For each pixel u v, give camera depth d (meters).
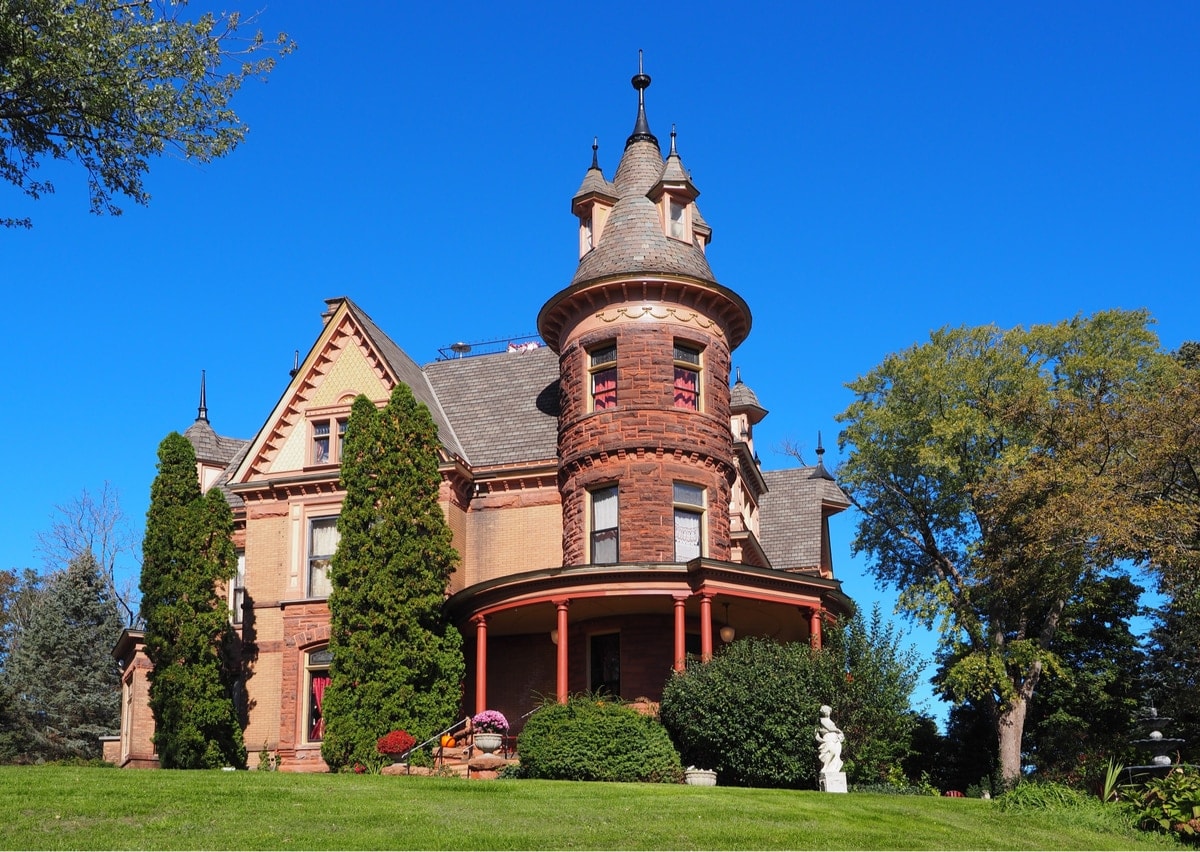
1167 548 29.08
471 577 34.22
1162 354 40.53
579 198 34.91
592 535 31.81
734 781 25.88
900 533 44.47
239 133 20.22
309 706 33.50
